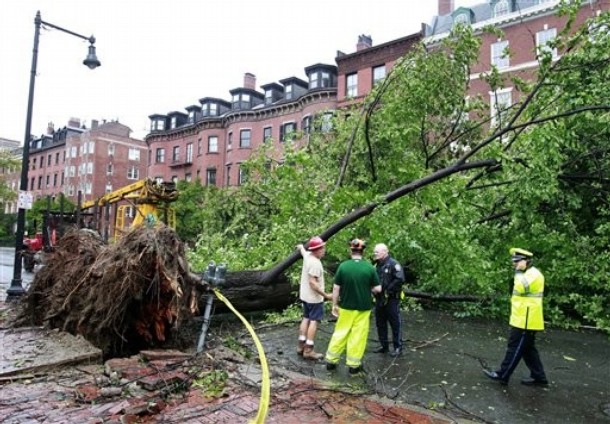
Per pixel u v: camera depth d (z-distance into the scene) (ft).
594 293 27.81
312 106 100.42
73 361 15.66
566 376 17.08
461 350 20.47
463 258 25.77
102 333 17.81
